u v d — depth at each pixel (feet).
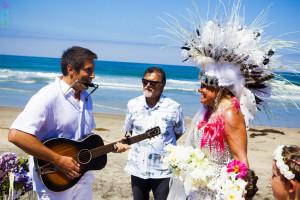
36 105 8.09
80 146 9.07
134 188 11.64
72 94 8.83
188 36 8.86
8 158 9.26
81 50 8.84
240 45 8.20
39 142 8.11
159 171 11.38
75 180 8.92
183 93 84.89
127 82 112.78
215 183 7.85
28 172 9.70
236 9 8.48
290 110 54.95
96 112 48.67
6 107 48.91
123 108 54.65
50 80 105.29
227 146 8.29
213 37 8.33
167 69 218.59
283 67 8.35
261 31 8.44
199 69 8.96
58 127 8.71
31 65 202.28
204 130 8.57
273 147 29.35
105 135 31.04
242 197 6.49
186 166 7.98
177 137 12.76
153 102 12.05
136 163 11.57
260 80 8.50
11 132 7.96
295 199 5.08
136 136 10.91
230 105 8.18
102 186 16.63
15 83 91.15
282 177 5.20
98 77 131.64
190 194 8.86
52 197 8.60
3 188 9.03
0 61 229.45
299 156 4.99
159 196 11.37
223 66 8.28
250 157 24.99
